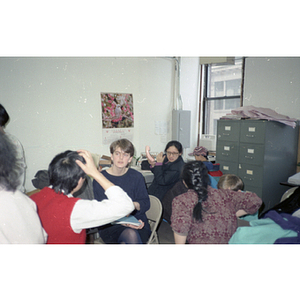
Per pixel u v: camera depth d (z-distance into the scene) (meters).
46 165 2.72
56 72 2.75
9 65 2.47
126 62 3.30
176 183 2.04
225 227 1.12
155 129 3.73
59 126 2.83
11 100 2.52
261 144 2.47
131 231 1.40
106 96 3.16
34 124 2.66
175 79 3.88
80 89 2.94
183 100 4.02
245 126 2.58
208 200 1.14
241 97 3.42
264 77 3.16
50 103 2.74
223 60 2.67
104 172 1.61
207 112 4.26
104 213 0.83
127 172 1.62
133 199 1.57
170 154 2.18
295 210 1.43
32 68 2.59
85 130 3.03
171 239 2.04
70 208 0.84
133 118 3.47
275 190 2.66
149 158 2.27
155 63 3.62
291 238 1.18
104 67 3.11
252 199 1.16
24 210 0.77
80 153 0.95
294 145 2.86
